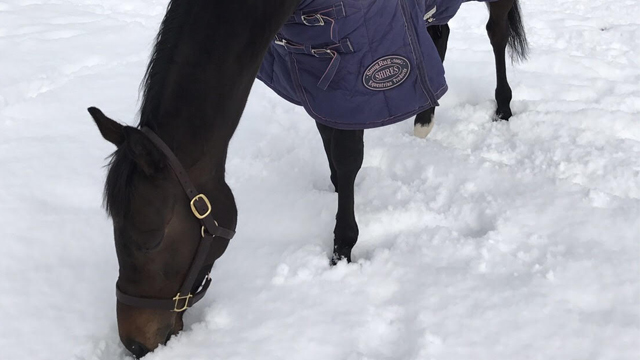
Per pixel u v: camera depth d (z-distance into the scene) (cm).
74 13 476
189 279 152
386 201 245
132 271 145
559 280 191
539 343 169
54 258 220
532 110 313
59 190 259
